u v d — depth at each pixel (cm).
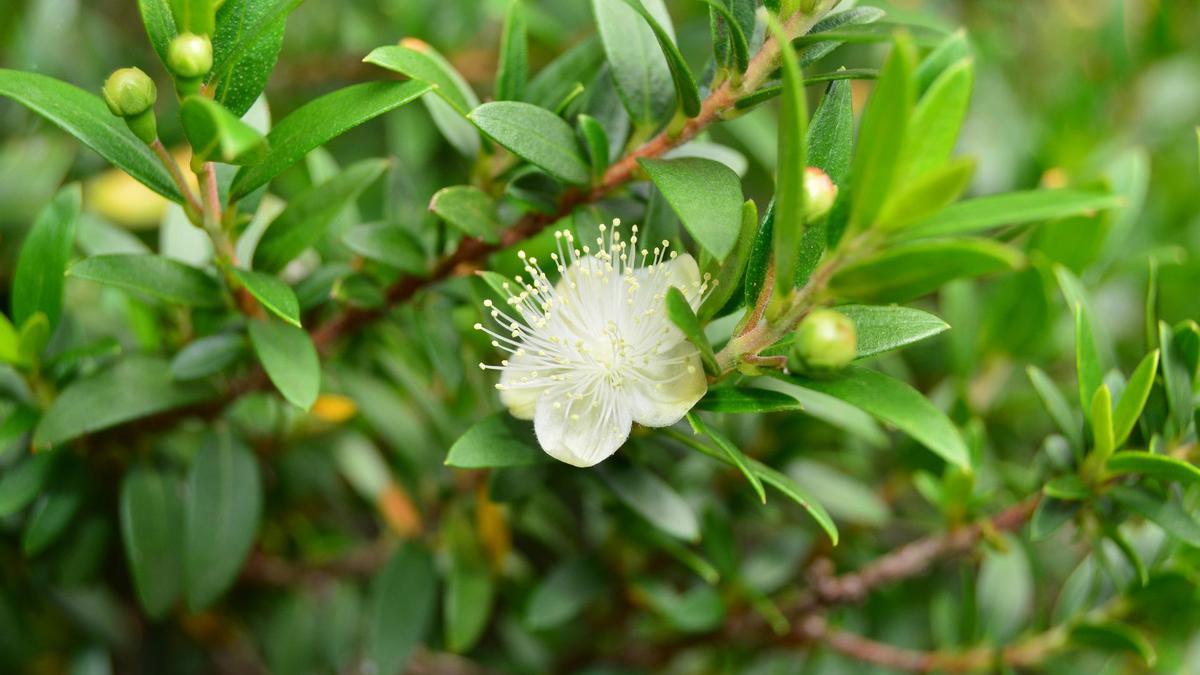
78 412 22
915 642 29
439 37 29
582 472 22
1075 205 17
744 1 20
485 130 20
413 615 26
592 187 21
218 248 21
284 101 30
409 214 24
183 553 24
